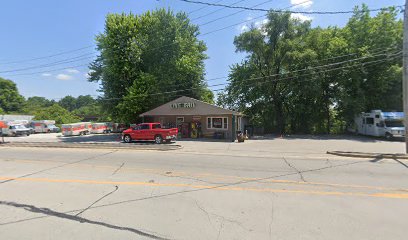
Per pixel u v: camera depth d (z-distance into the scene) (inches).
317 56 1274.6
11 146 827.4
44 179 332.2
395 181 304.8
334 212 202.7
